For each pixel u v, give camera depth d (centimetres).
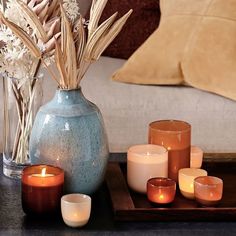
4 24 138
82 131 133
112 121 193
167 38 217
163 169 142
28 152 149
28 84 145
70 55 130
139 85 212
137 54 219
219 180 136
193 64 208
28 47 130
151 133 148
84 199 129
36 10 139
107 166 147
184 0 225
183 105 197
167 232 125
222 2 217
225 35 211
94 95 199
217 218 130
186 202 137
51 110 134
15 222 128
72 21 139
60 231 124
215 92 202
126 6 254
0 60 141
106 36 132
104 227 127
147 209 129
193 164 155
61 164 133
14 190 144
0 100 191
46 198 128
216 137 197
